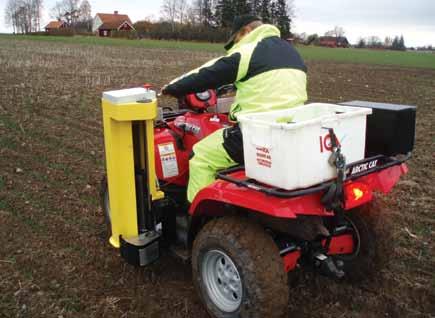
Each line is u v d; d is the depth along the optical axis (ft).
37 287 11.96
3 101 36.17
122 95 10.66
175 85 10.90
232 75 10.53
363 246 11.69
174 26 214.48
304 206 9.13
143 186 11.73
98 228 15.38
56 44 136.77
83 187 19.02
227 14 196.54
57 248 13.99
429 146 25.75
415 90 51.19
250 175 9.53
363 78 64.34
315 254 11.01
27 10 374.43
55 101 37.19
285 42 11.37
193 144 12.73
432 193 18.84
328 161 9.08
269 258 9.37
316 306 11.42
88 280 12.36
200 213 10.90
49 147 24.54
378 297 11.75
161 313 11.09
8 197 17.74
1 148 24.02
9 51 96.99
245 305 9.44
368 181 10.28
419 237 14.94
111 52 106.63
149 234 11.90
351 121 9.48
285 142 8.55
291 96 10.59
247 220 9.98
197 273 10.76
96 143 25.55
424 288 12.07
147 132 11.28
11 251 13.74
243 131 9.46
